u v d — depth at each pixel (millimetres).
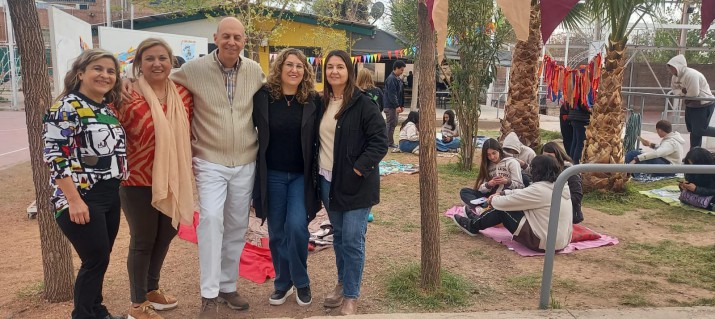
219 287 3729
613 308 3854
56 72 5703
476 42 8469
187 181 3410
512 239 5312
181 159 3385
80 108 2971
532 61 9258
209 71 3529
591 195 7375
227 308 3869
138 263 3502
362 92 3623
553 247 3729
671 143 8320
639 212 6699
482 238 5559
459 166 9141
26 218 6332
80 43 6879
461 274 4551
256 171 3770
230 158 3588
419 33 3738
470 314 3586
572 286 4320
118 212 3266
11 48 19109
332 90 3684
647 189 7867
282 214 3812
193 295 4098
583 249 5254
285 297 3988
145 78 3352
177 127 3365
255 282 4371
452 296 4008
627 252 5195
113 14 25062
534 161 5086
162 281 4344
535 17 9047
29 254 5051
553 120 18438
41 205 3848
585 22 10438
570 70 8586
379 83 22984
